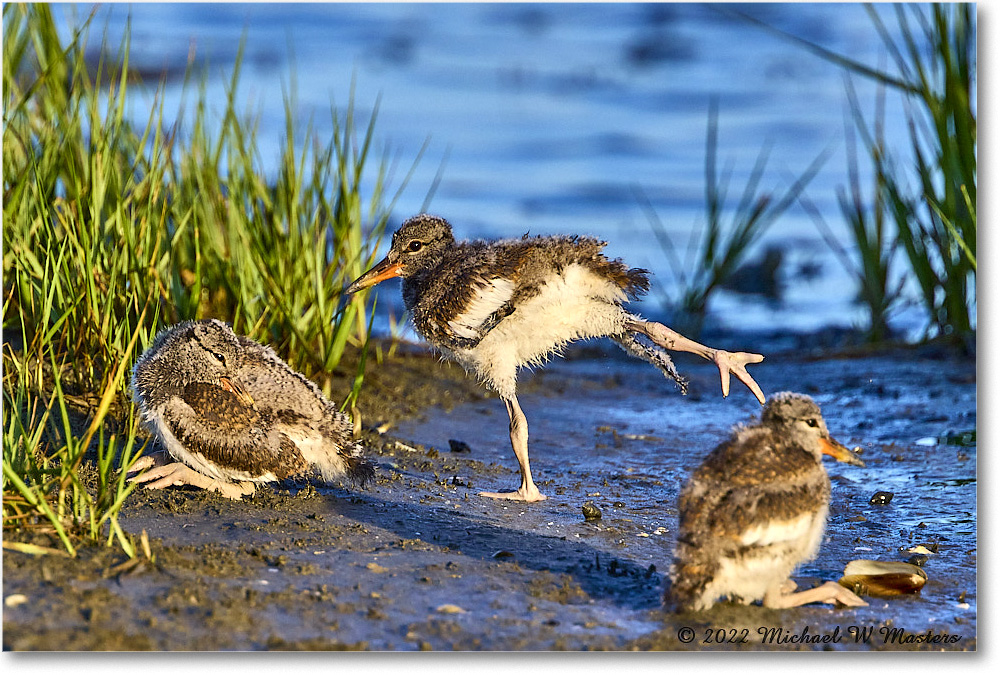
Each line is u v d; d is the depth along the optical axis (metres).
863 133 17.91
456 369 14.86
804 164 25.34
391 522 9.31
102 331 10.95
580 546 9.12
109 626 6.93
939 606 8.28
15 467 8.59
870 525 9.95
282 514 9.26
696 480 7.71
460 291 10.32
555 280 10.05
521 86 30.53
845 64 16.30
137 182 13.30
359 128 26.09
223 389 9.38
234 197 12.77
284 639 7.00
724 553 7.39
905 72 16.19
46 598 7.19
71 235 11.41
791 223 23.19
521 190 23.95
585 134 27.39
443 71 31.39
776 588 7.89
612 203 23.55
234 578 7.80
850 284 20.78
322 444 9.55
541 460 11.68
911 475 11.28
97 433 10.53
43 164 12.16
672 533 9.55
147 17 34.16
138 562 7.78
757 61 32.47
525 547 9.00
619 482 11.04
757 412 13.70
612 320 10.34
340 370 13.82
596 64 32.41
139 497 9.33
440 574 8.23
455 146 26.02
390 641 7.11
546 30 35.78
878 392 14.20
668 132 27.55
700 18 35.78
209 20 35.00
